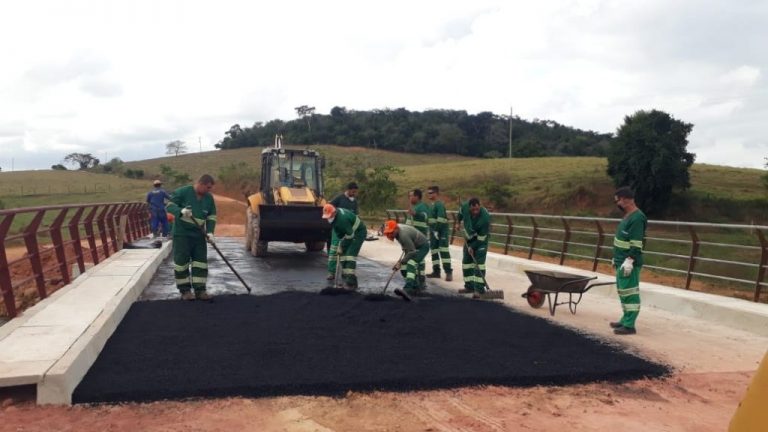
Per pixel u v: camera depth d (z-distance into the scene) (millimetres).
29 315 6414
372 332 6691
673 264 20234
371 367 5430
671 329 7520
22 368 4590
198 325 6844
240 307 7949
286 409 4547
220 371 5195
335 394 4871
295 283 10641
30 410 4391
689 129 43594
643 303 9281
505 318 7727
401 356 5809
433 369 5441
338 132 94188
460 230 19891
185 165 78312
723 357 6242
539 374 5402
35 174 68250
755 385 2479
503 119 106938
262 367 5340
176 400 4652
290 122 101500
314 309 7855
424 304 8500
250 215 15719
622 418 4582
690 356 6258
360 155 80438
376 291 9836
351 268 9562
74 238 10016
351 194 12016
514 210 45469
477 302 8906
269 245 17750
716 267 19312
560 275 8719
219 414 4414
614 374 5539
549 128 109312
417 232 9273
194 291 8656
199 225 8398
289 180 14664
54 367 4621
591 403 4887
